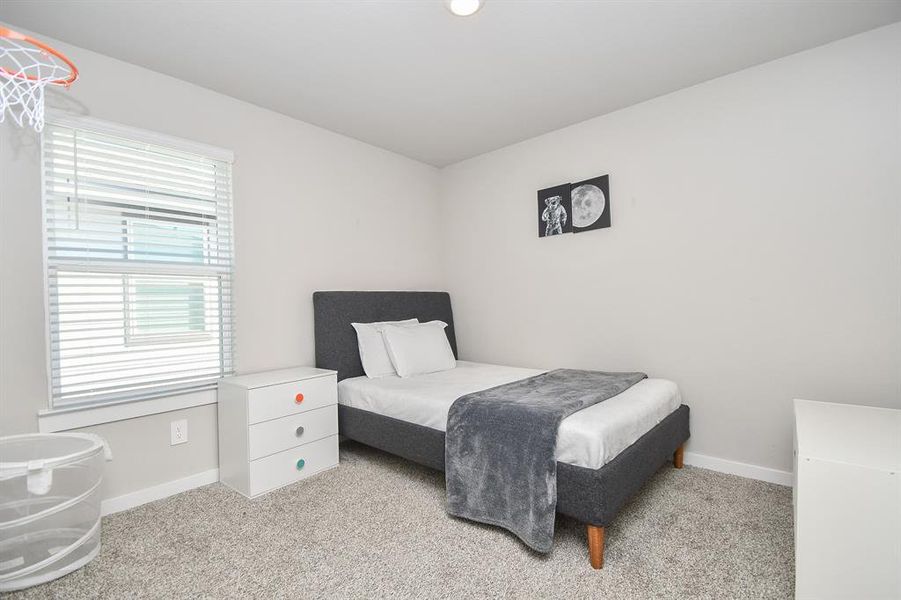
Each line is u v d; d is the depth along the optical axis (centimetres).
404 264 381
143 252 229
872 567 132
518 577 162
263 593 154
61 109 205
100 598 152
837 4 190
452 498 206
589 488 166
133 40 207
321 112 292
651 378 283
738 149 250
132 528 199
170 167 240
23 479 161
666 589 154
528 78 252
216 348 257
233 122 269
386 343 324
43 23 192
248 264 274
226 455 246
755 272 246
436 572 165
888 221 209
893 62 206
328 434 269
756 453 248
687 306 270
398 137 340
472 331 393
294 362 299
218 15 190
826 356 226
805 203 230
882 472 130
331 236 324
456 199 403
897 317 208
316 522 204
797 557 142
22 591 155
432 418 231
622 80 256
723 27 206
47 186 200
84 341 210
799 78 230
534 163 344
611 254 303
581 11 191
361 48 218
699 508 213
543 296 342
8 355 190
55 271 201
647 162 284
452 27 202
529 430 185
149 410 227
